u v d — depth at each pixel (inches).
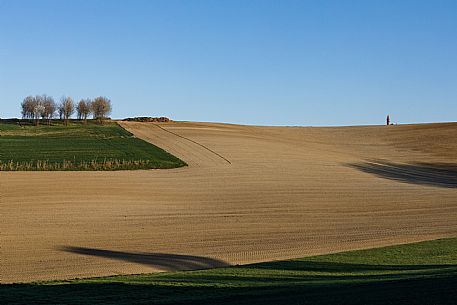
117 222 1243.2
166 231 1173.7
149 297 551.5
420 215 1433.3
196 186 1711.4
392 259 845.8
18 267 852.6
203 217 1327.5
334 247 1029.8
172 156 2208.4
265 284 601.6
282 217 1359.5
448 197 1713.8
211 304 507.5
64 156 2097.7
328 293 530.0
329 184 1859.0
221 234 1159.0
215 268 804.0
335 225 1288.1
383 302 482.9
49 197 1444.4
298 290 551.2
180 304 510.9
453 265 756.0
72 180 1673.2
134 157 2133.4
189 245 1052.5
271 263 837.2
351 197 1659.7
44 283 653.3
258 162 2198.6
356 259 857.5
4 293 588.1
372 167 2287.2
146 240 1088.2
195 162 2123.5
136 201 1469.0
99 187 1601.9
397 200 1642.5
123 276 725.3
